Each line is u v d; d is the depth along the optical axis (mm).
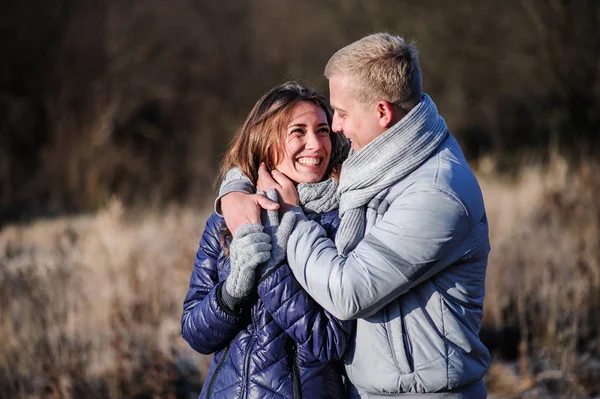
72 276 11305
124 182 28453
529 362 8742
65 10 30578
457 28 30359
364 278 3656
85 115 29672
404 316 3832
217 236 4367
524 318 9172
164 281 11180
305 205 4168
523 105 31047
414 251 3688
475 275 3955
